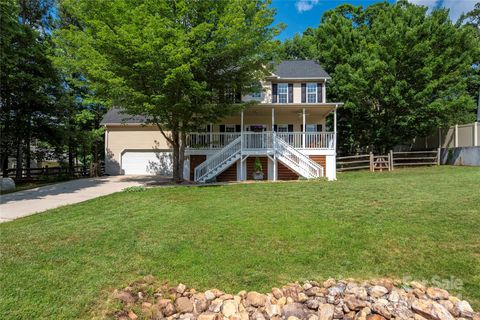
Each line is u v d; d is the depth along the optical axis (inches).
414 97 713.6
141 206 304.7
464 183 339.6
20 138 629.0
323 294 146.4
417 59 733.3
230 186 435.2
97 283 150.8
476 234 189.3
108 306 136.9
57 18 879.7
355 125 913.5
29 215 281.6
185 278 158.6
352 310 137.8
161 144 799.1
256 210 270.2
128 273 161.6
